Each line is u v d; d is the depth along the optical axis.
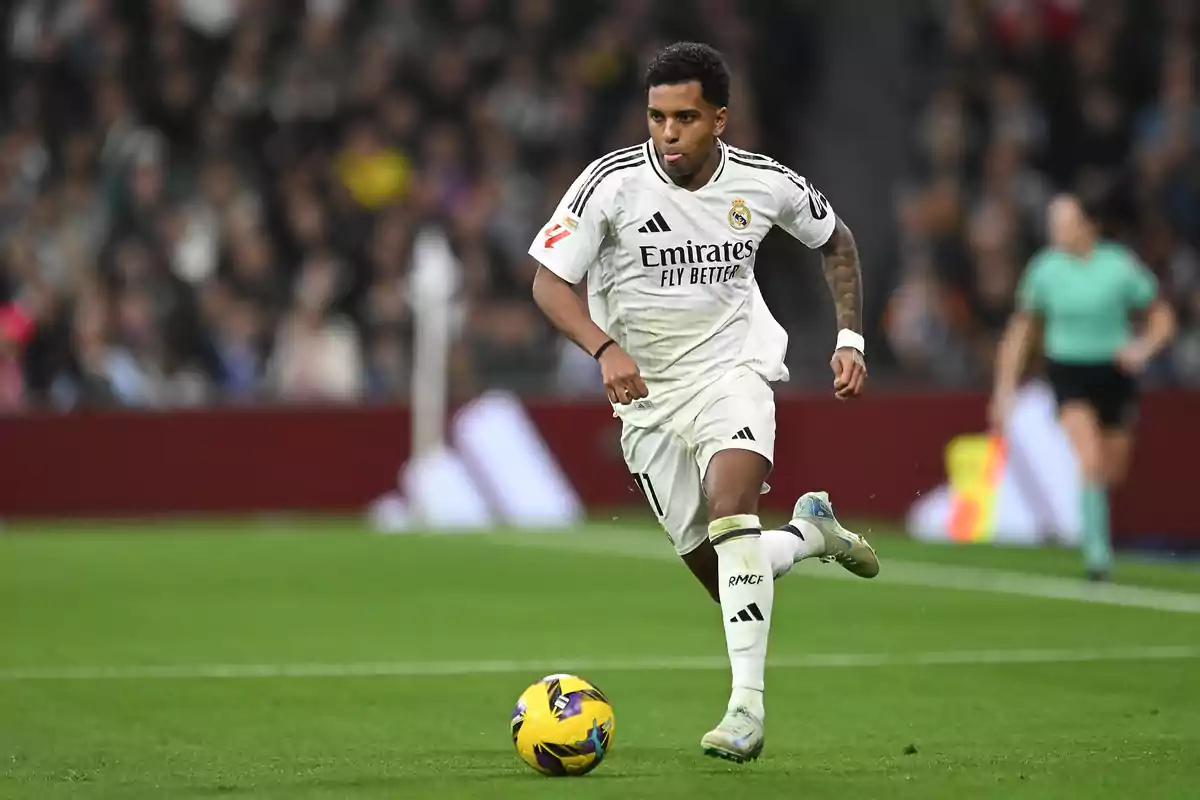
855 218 79.06
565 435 62.88
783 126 80.94
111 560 49.72
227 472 61.53
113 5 77.56
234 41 78.38
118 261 65.44
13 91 76.75
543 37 79.94
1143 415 56.50
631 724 25.28
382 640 34.84
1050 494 55.41
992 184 74.44
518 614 39.03
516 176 74.00
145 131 72.69
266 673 30.52
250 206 70.38
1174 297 68.12
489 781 20.39
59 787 20.22
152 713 26.30
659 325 22.09
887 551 52.97
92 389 61.50
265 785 20.25
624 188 21.67
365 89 76.19
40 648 33.56
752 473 21.55
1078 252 44.00
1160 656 32.19
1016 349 45.16
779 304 72.88
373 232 70.88
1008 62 79.81
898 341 66.69
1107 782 20.14
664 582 45.16
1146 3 83.88
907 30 81.44
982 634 35.25
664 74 21.19
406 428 62.41
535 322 68.88
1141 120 78.75
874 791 19.55
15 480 60.22
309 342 64.31
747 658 20.94
